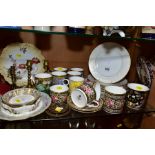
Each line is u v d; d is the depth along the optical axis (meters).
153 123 0.76
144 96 0.70
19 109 0.59
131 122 0.86
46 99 0.70
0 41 0.79
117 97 0.66
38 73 0.80
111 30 0.74
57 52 0.88
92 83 0.74
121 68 0.85
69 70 0.88
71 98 0.71
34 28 0.67
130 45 0.93
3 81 0.79
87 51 0.91
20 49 0.79
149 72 0.80
